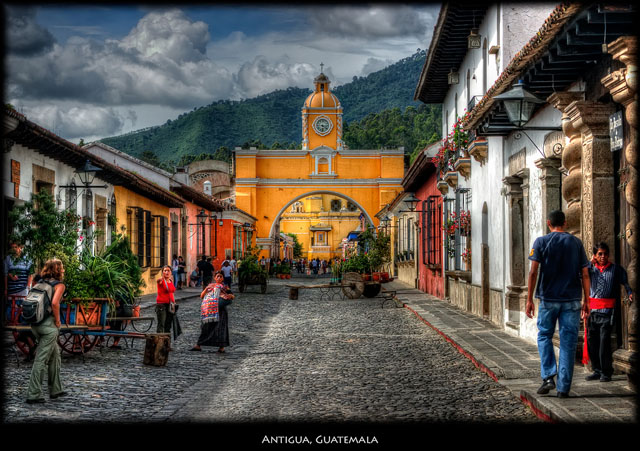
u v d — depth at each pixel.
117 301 12.07
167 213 31.14
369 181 53.75
